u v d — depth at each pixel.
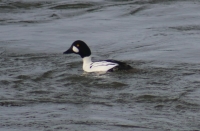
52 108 14.51
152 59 19.34
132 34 23.55
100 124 13.23
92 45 21.92
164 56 19.72
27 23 26.53
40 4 30.25
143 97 15.17
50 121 13.53
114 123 13.27
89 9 29.00
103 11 28.42
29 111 14.32
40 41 22.59
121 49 21.23
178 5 28.69
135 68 17.80
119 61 17.83
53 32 24.27
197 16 26.38
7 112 14.27
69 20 26.88
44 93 15.89
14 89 16.33
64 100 15.16
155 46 21.44
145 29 24.41
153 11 27.77
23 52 20.98
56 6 29.72
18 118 13.80
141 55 20.02
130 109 14.27
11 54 20.72
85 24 25.66
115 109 14.31
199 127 12.93
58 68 18.44
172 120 13.41
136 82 16.50
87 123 13.31
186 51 20.31
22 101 15.14
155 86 16.12
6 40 22.88
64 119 13.64
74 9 29.16
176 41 22.05
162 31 23.89
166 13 27.27
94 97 15.37
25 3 30.22
